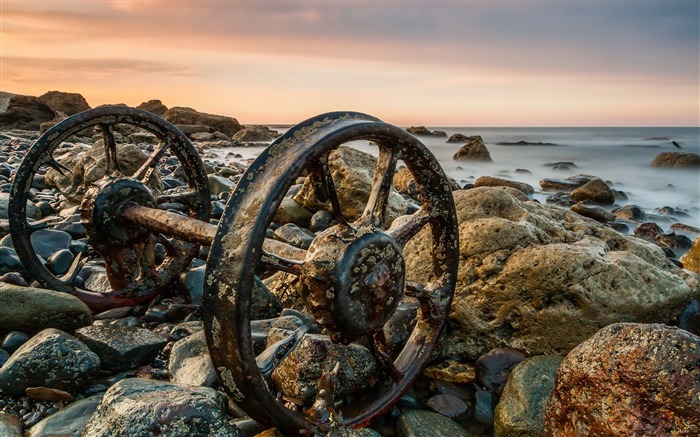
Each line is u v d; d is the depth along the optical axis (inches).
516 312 159.2
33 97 1662.2
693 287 182.1
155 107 2295.8
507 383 140.2
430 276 173.9
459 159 1064.8
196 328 163.9
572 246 165.5
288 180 96.0
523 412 126.9
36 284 183.5
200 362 139.6
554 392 113.7
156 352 150.1
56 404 126.1
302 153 97.3
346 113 111.7
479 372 151.3
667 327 101.1
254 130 1736.0
